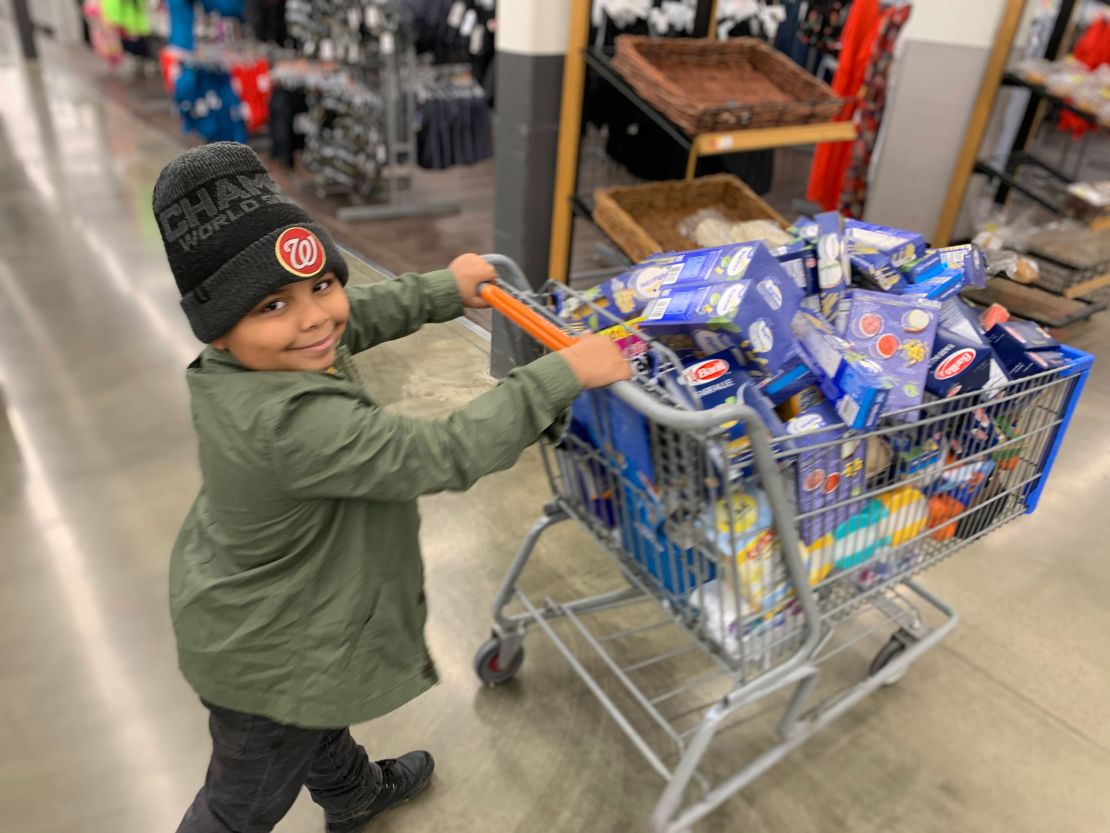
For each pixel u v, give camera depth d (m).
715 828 1.73
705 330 1.32
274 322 1.04
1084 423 3.38
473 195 6.15
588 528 1.70
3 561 2.38
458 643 2.16
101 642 2.14
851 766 1.88
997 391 1.55
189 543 1.25
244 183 1.02
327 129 5.54
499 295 1.36
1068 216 4.59
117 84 9.68
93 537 2.50
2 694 1.98
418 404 1.31
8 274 4.30
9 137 6.95
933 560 1.72
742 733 1.95
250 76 6.35
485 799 1.78
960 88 4.90
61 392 3.26
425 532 2.54
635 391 1.20
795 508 1.41
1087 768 1.91
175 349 3.64
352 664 1.20
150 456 2.89
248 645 1.17
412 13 4.88
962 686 2.12
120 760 1.85
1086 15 6.07
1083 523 2.79
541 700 2.02
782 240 2.79
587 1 3.41
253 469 1.05
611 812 1.76
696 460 1.28
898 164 5.34
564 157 3.68
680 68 3.65
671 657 2.14
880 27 4.44
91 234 4.91
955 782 1.86
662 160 4.52
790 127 3.48
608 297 1.51
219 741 1.27
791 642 1.57
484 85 5.33
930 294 1.62
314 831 1.71
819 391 1.41
